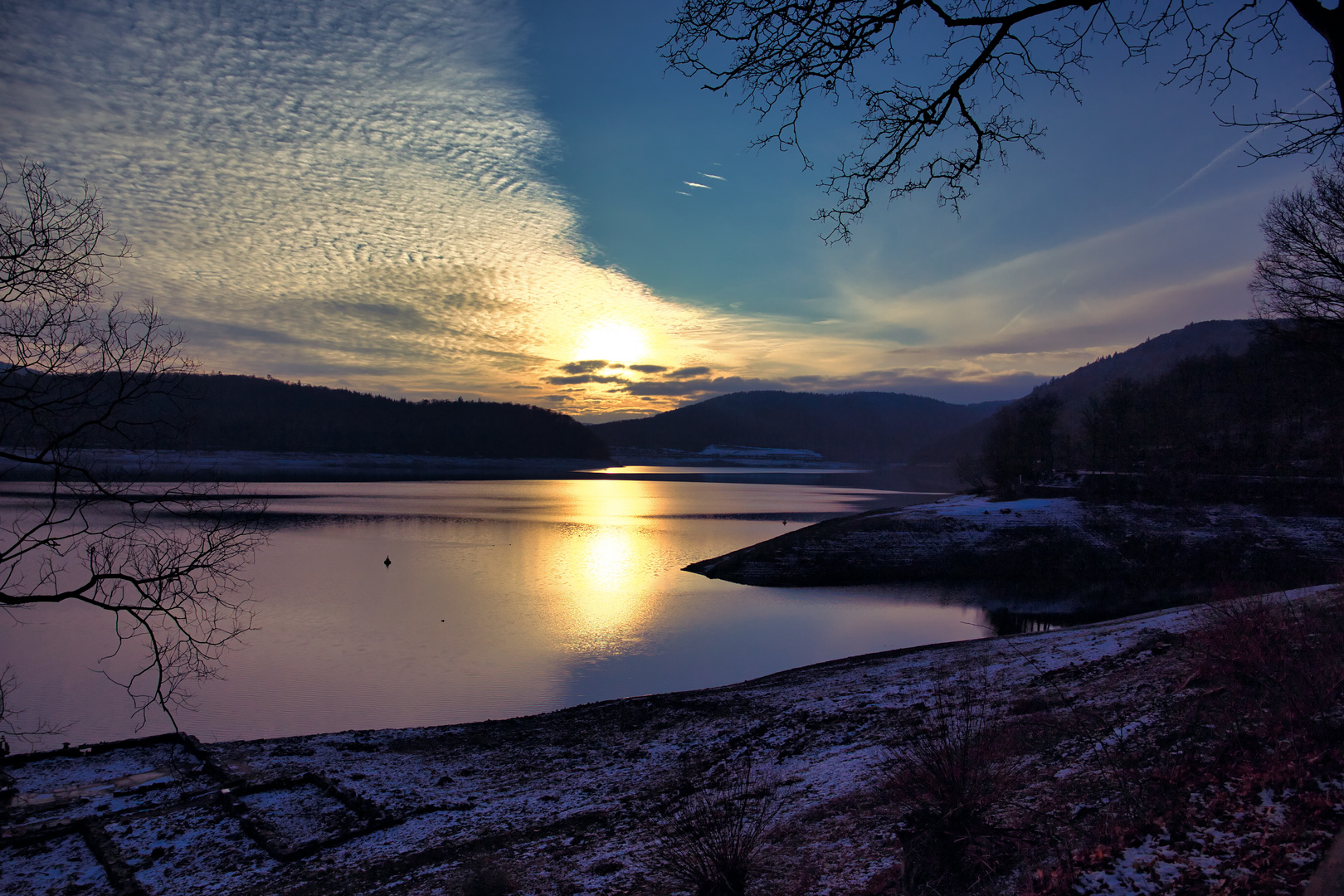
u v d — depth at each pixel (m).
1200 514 53.59
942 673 17.38
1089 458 94.44
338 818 10.40
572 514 85.12
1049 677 14.83
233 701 21.41
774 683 20.11
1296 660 8.84
